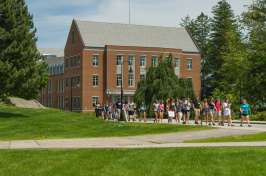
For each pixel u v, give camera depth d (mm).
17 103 55594
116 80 73875
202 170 10906
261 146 15727
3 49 35469
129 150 14789
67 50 80375
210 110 29312
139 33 80125
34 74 36750
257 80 51250
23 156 13500
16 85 36000
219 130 24344
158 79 51562
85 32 75000
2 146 16969
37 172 10859
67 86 80562
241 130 23984
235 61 65500
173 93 50156
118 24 80125
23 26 36188
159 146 16297
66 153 14164
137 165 11641
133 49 75062
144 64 76125
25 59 36250
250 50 57094
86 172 10820
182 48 81250
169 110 34500
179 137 21531
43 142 19016
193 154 13328
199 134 22719
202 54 96000
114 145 17406
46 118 34781
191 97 51844
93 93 72875
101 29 77188
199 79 82188
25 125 30016
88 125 31453
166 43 80625
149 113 50031
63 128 29234
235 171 10805
